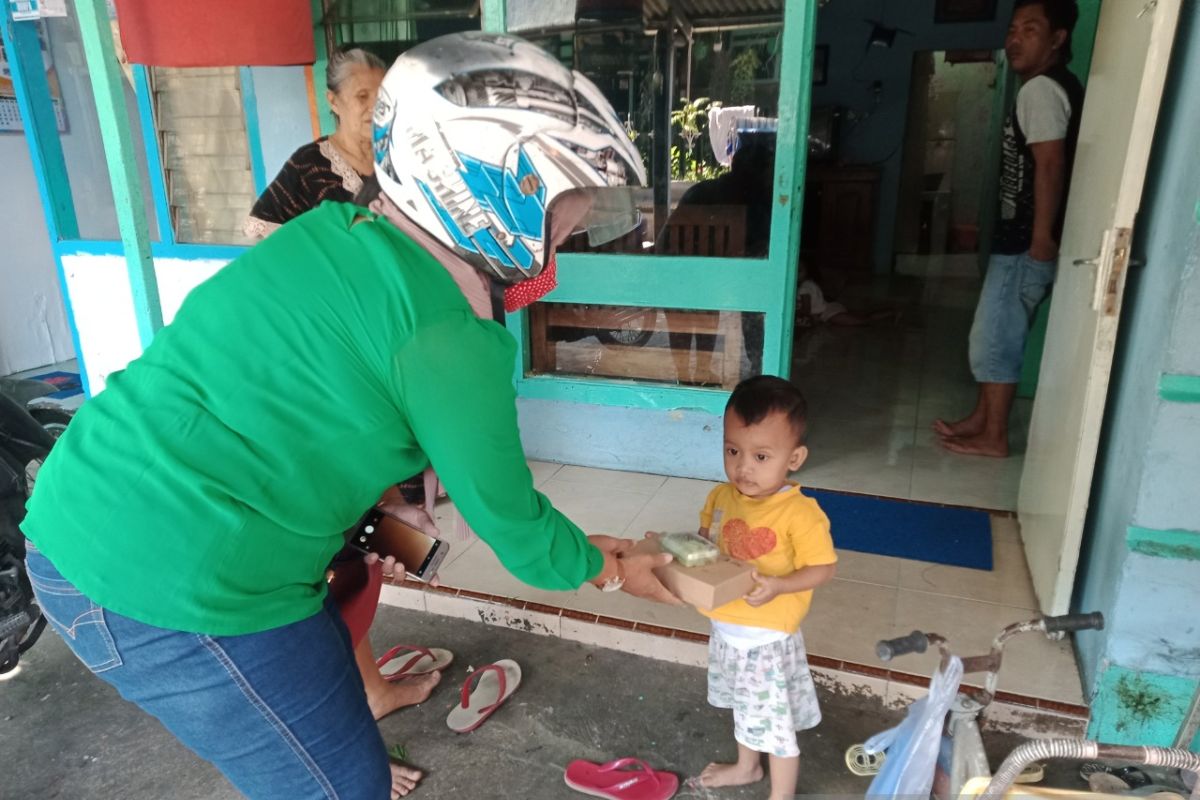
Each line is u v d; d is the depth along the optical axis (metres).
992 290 3.71
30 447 2.62
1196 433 1.79
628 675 2.44
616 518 3.22
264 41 3.27
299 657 1.21
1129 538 1.92
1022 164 3.49
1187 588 1.89
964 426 4.17
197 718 1.19
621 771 2.05
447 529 3.18
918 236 10.19
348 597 1.83
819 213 9.34
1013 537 3.07
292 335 1.12
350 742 1.29
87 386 4.57
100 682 2.52
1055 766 2.05
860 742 2.15
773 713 1.80
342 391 1.12
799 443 1.77
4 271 5.53
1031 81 3.34
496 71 1.11
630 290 3.41
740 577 1.57
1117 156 2.20
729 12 3.04
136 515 1.09
